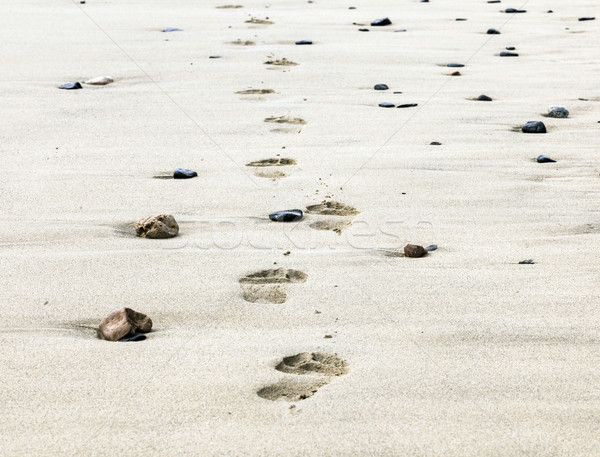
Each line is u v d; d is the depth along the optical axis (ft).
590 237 12.03
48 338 8.89
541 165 15.19
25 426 7.20
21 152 15.72
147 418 7.34
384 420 7.32
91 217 12.63
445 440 7.03
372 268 10.89
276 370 8.27
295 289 10.23
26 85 20.94
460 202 13.35
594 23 30.22
